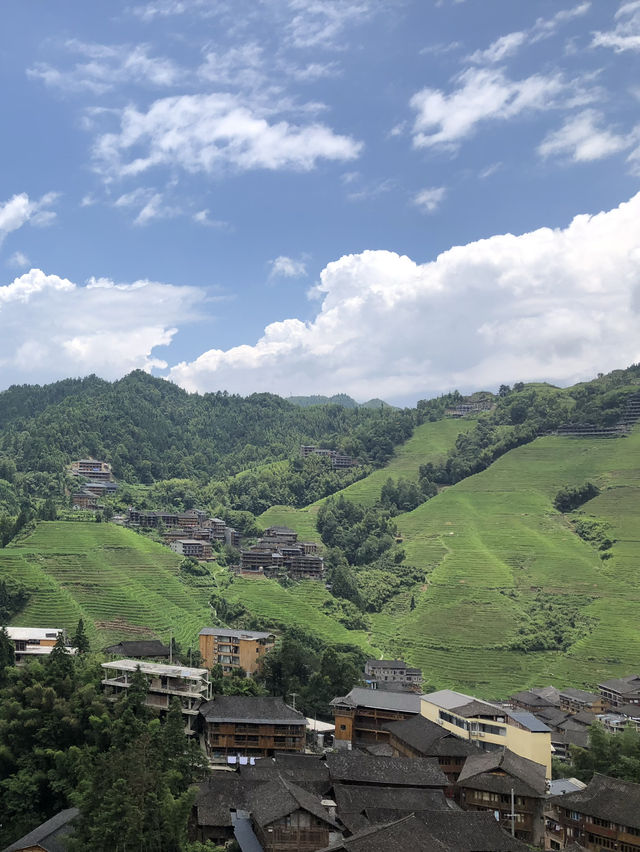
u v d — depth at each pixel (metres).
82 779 100.38
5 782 109.00
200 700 132.38
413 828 86.69
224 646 192.75
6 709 116.44
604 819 105.19
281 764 115.56
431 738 128.50
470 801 115.06
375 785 109.88
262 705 131.00
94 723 112.19
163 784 89.75
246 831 95.69
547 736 131.38
